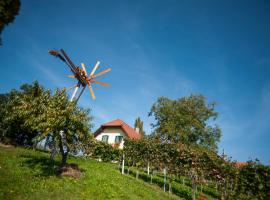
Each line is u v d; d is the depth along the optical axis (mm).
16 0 9992
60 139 17156
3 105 29672
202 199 20281
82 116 17547
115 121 53250
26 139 29062
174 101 46375
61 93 18469
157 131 44188
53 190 13109
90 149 32438
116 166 31516
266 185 13398
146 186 20719
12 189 11961
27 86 30406
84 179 16719
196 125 43250
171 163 22297
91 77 30734
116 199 13867
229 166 17281
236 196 14820
